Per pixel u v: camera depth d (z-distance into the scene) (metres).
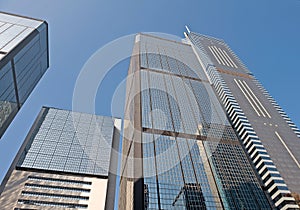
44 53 71.38
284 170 79.88
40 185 69.75
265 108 115.44
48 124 98.88
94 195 70.94
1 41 52.47
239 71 145.50
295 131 104.06
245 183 68.69
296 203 68.12
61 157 83.38
